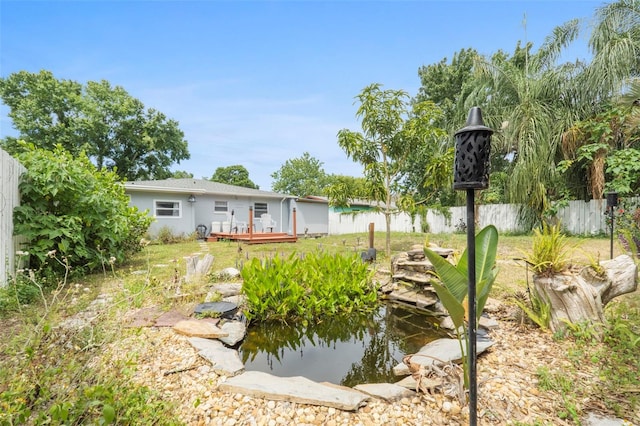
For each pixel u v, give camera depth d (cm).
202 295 411
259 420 177
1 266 375
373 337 342
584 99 972
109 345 220
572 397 191
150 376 221
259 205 1575
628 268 288
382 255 784
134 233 695
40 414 126
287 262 429
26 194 442
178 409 184
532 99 1027
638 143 912
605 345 253
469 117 152
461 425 171
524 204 1097
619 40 866
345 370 265
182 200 1299
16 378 149
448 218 1441
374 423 174
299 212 1709
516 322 320
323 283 396
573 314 275
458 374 203
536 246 303
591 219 984
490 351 257
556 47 1023
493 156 1227
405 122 710
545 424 169
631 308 317
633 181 848
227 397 198
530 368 228
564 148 980
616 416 175
